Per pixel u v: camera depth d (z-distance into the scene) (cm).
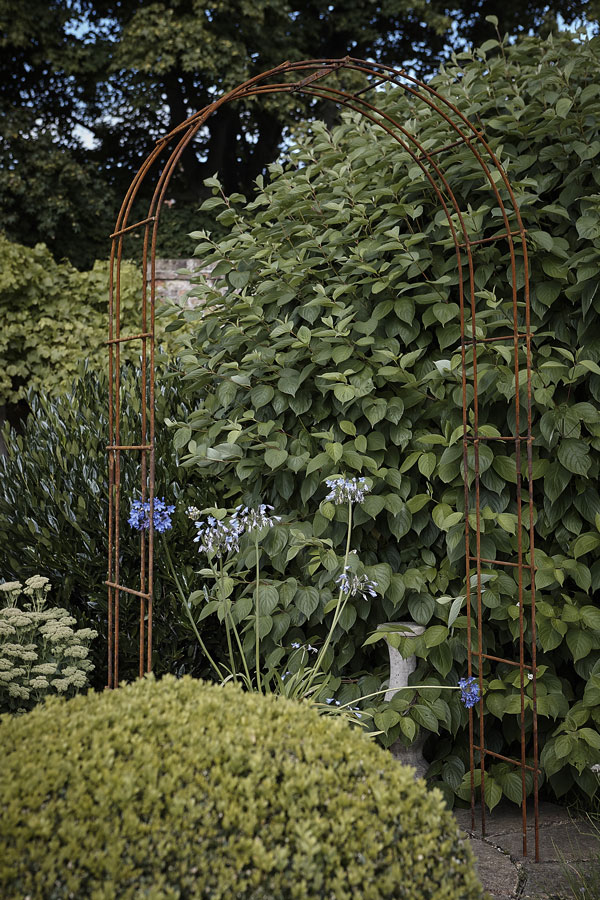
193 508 290
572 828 279
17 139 1157
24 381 775
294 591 302
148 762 156
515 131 308
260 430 308
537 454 301
